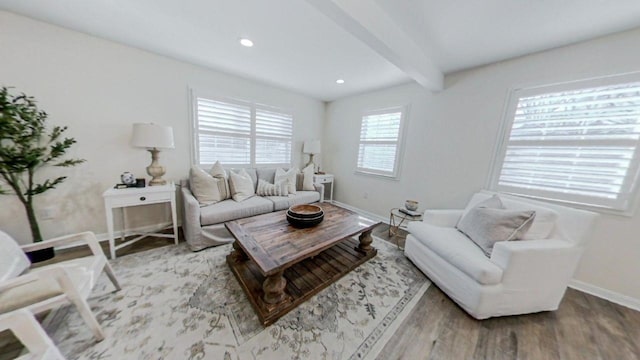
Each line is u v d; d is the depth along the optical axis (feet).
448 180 9.19
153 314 4.66
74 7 5.48
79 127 7.05
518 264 4.76
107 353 3.78
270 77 10.21
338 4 4.26
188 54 8.07
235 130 10.68
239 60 8.41
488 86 7.80
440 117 9.20
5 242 4.02
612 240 5.92
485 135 8.01
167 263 6.61
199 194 8.31
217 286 5.67
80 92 6.93
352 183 13.30
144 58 7.89
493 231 5.60
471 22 5.45
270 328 4.50
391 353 4.09
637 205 5.56
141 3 5.25
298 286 5.66
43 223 6.85
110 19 5.97
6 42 5.87
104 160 7.57
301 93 12.80
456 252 5.57
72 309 4.67
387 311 5.16
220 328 4.41
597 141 6.01
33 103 6.27
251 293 5.22
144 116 8.14
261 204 8.96
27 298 3.40
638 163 5.49
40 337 2.97
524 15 5.06
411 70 7.02
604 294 6.04
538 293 5.06
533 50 6.68
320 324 4.67
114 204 6.56
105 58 7.20
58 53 6.50
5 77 5.98
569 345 4.44
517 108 7.27
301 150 13.76
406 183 10.69
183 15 5.68
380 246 8.65
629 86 5.50
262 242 5.63
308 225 6.68
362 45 6.80
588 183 6.22
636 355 4.27
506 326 4.86
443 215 7.45
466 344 4.35
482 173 8.21
